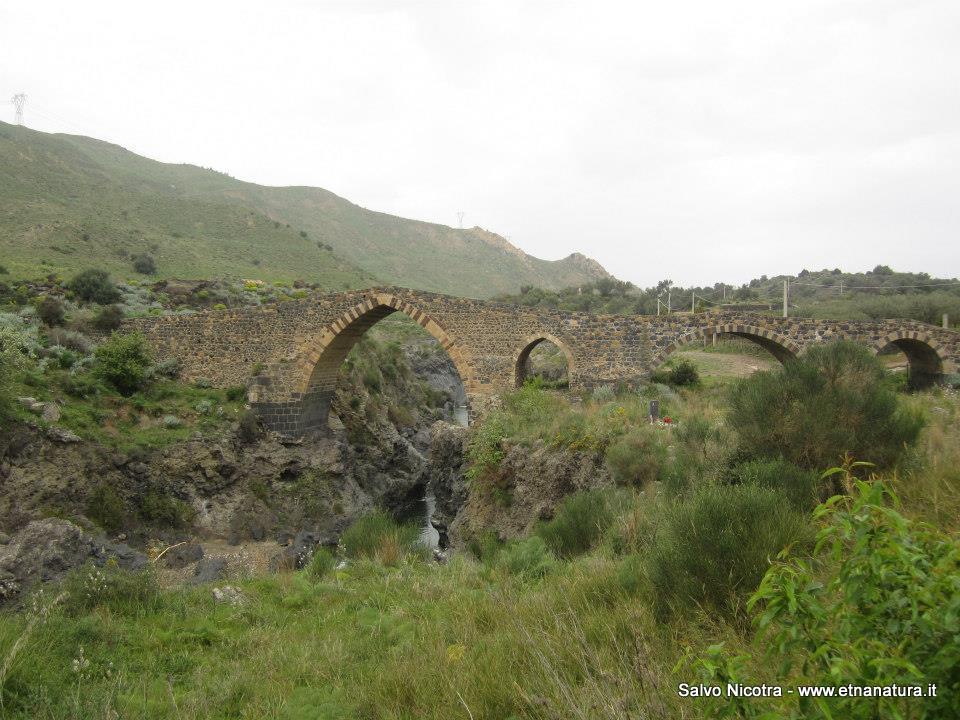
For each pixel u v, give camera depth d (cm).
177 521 2884
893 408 1198
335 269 10062
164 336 3912
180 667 880
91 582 1182
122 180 12500
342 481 3647
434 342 8294
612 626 653
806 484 988
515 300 8512
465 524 2638
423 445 5112
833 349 1503
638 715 434
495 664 635
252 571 2044
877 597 308
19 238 6606
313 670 802
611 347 3234
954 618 275
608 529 1248
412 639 851
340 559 1741
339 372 4444
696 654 512
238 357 3784
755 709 355
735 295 8031
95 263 6600
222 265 8194
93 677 806
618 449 1947
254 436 3472
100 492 2708
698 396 3164
